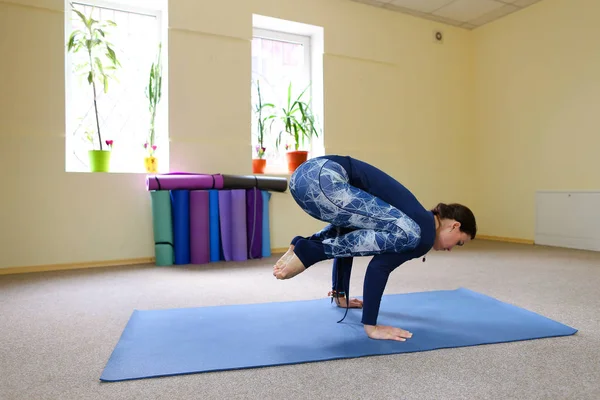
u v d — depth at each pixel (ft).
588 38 14.15
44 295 8.25
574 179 14.64
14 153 11.02
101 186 11.82
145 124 13.29
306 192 5.28
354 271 10.71
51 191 11.34
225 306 7.19
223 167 13.38
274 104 14.94
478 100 18.15
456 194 18.03
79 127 12.48
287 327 6.02
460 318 6.45
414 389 4.18
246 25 13.70
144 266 11.55
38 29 11.25
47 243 11.28
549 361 4.86
